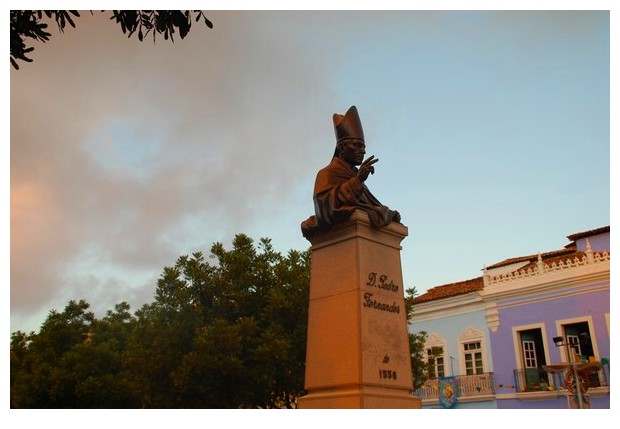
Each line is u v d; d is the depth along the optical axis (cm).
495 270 2312
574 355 1736
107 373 1370
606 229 2067
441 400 2127
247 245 1338
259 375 1084
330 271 658
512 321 2033
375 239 660
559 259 2095
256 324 1159
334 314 633
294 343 1150
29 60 655
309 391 638
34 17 643
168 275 1238
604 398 1769
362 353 592
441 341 2209
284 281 1262
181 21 679
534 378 1952
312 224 689
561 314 1917
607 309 1828
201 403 1127
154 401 1139
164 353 1141
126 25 675
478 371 2086
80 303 1681
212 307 1239
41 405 1380
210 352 1073
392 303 650
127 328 1527
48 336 1530
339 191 668
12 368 1571
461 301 2178
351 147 705
